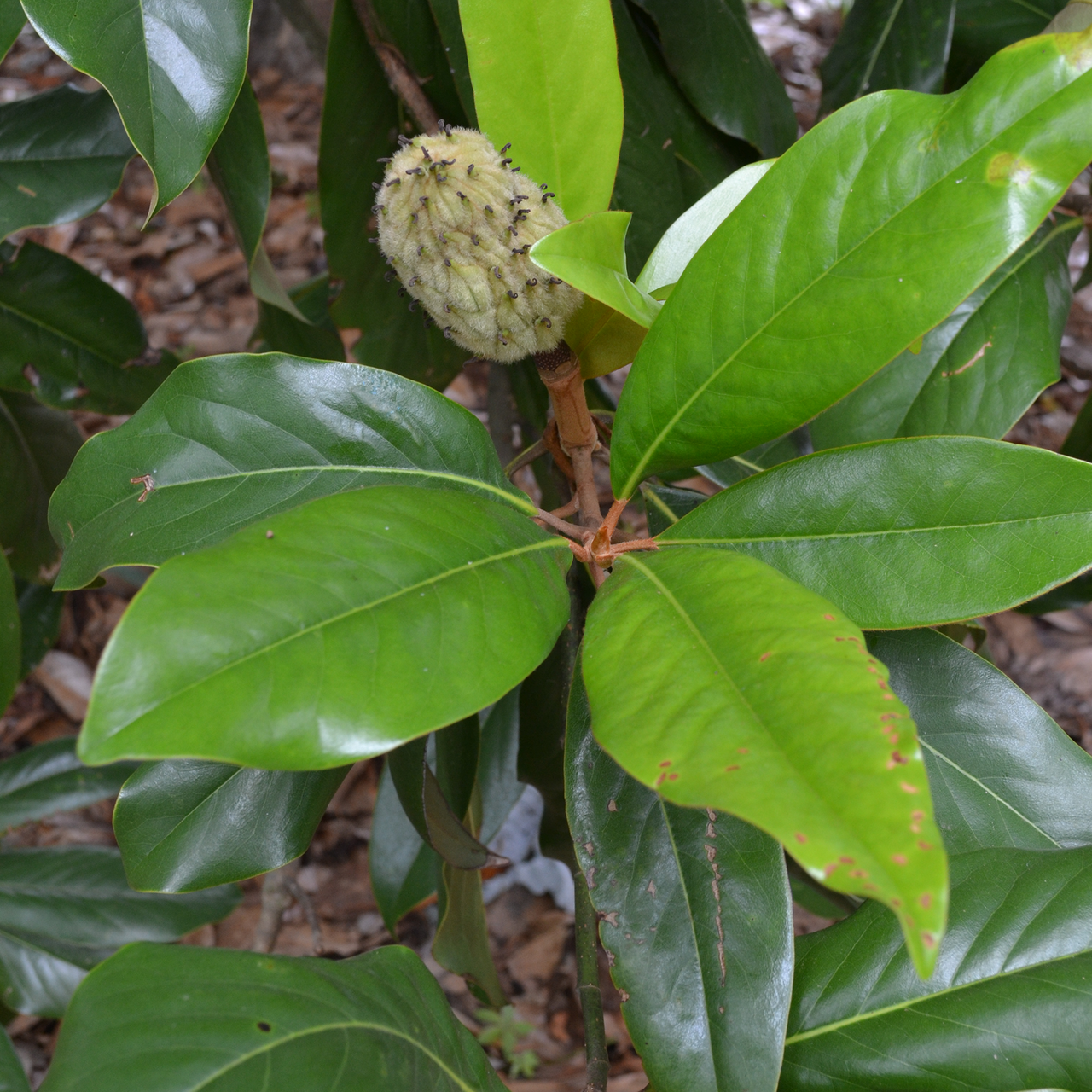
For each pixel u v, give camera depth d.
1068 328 1.75
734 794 0.37
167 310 1.92
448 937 0.63
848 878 0.35
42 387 0.80
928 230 0.44
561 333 0.49
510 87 0.51
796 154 0.46
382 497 0.44
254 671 0.39
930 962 0.34
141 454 0.51
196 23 0.49
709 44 0.68
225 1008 0.43
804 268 0.46
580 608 0.61
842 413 0.65
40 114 0.69
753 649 0.41
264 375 0.51
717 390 0.47
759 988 0.47
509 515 0.47
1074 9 0.53
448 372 0.84
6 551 0.91
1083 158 0.43
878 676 0.39
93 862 0.96
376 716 0.40
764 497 0.49
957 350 0.65
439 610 0.42
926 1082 0.48
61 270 0.76
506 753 0.83
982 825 0.53
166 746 0.38
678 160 0.71
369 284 0.76
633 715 0.40
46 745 0.98
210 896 0.96
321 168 0.70
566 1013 1.26
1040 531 0.47
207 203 2.12
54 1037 1.21
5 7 0.53
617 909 0.49
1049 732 0.53
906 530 0.48
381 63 0.66
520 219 0.47
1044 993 0.48
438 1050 0.46
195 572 0.40
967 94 0.44
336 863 1.42
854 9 0.73
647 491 0.60
